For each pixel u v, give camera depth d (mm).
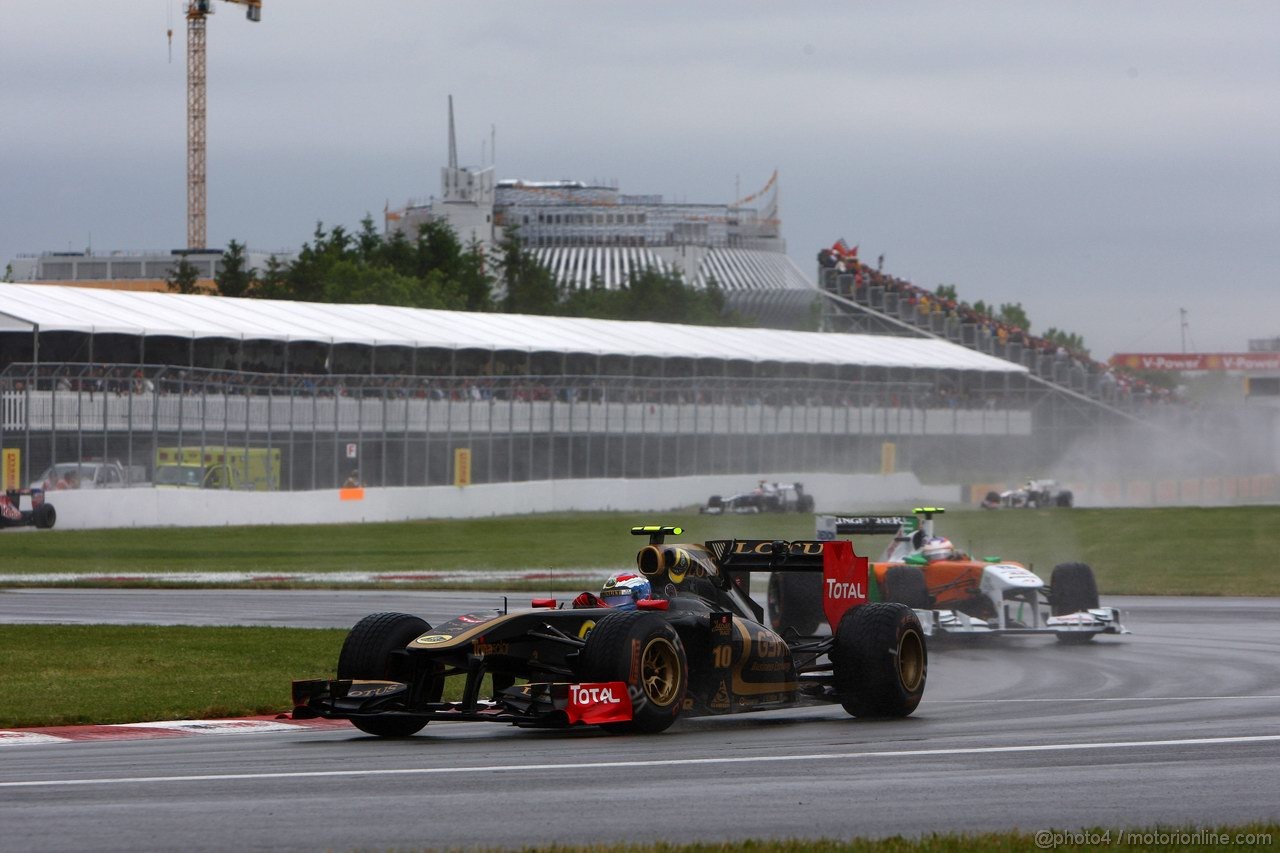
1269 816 13539
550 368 120500
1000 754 17234
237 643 32531
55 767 16750
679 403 123125
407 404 104625
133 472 88625
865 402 140625
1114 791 14789
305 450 98375
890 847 11797
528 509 111750
